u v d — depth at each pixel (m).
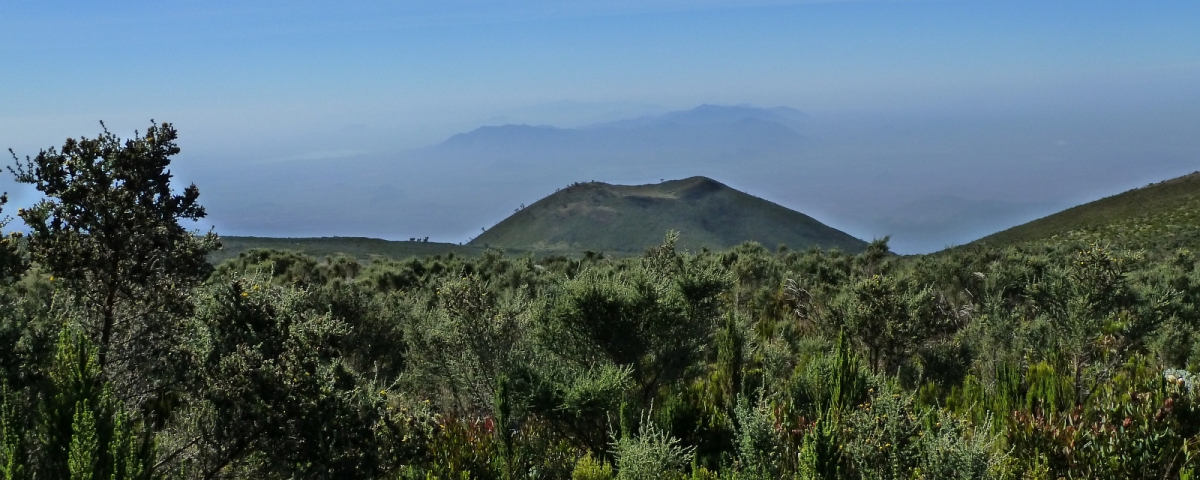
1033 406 9.84
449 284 11.52
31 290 8.79
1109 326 12.58
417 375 11.66
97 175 7.58
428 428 7.16
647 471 7.46
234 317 6.78
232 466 6.63
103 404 5.61
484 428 9.54
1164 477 6.75
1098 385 10.98
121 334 7.38
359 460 6.32
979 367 13.43
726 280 11.89
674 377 11.31
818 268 27.95
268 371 6.28
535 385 9.48
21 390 5.78
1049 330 13.13
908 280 19.05
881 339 13.02
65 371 5.68
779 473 7.46
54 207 7.37
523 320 11.54
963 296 21.03
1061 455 7.44
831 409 8.16
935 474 6.46
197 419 6.60
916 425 7.10
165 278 7.76
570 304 11.03
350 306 13.03
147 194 7.95
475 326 11.12
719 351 11.72
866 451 6.99
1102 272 12.42
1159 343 13.02
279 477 6.36
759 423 7.79
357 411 6.52
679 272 12.77
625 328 10.99
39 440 5.44
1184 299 17.69
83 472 5.13
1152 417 7.11
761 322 18.11
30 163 7.41
